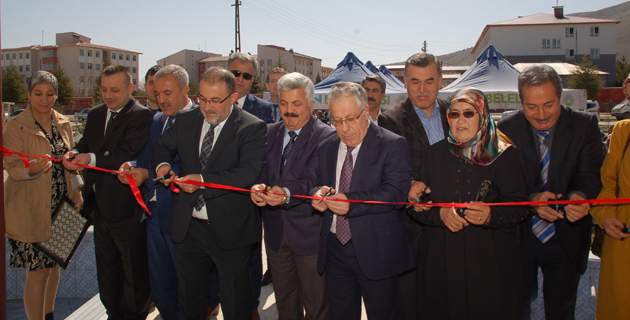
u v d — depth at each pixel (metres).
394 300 2.35
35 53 72.75
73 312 3.46
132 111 2.93
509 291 2.10
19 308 3.71
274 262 2.62
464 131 2.10
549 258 2.48
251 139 2.43
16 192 2.96
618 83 48.66
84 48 71.56
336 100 2.10
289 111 2.41
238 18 26.98
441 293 2.23
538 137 2.47
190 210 2.43
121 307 3.06
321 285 2.50
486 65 9.70
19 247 3.00
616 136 2.26
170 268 2.89
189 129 2.52
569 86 33.44
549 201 2.09
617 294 2.18
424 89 2.64
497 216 1.97
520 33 52.47
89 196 2.94
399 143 2.24
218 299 3.23
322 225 2.37
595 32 51.31
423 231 2.36
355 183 2.24
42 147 3.03
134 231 2.89
